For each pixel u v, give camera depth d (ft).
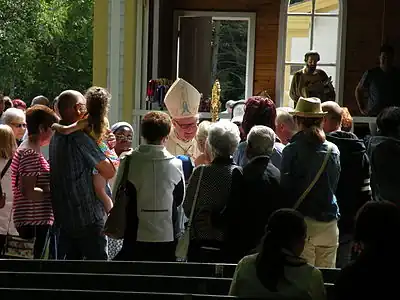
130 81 32.63
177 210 19.08
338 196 20.12
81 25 83.10
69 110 19.92
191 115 23.29
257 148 18.02
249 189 17.67
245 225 17.63
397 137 20.15
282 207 18.07
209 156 18.74
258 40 42.86
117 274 15.76
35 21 78.33
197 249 17.95
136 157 18.72
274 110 20.15
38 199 20.04
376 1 41.57
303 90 39.65
